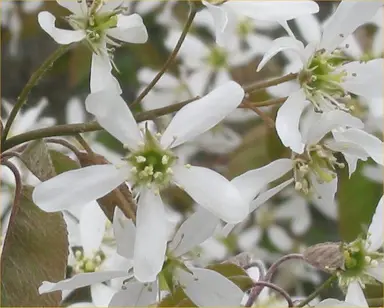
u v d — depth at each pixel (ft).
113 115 0.88
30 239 0.93
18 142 0.91
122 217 0.89
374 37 1.22
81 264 1.08
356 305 0.92
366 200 1.15
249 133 1.20
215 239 1.28
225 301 0.90
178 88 1.33
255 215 1.37
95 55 0.93
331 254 0.94
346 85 0.93
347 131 0.91
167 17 1.35
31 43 1.52
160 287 0.90
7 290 0.92
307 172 0.92
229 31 1.08
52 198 0.87
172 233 0.92
